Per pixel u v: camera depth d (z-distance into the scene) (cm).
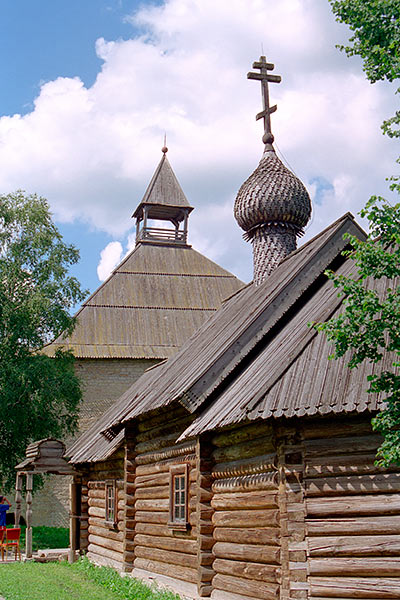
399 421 744
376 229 782
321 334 1007
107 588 1402
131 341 3497
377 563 862
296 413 897
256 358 1205
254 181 1656
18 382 2900
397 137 809
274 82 1789
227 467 1098
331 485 906
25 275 3177
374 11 806
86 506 2019
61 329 3147
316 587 884
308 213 1658
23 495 3291
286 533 909
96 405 3381
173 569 1284
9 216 3209
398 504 868
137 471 1524
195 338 1673
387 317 761
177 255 4003
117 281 3769
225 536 1087
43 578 1603
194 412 1187
